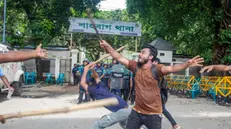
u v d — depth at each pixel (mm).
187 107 13547
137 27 23125
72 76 27031
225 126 9461
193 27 22297
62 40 32938
